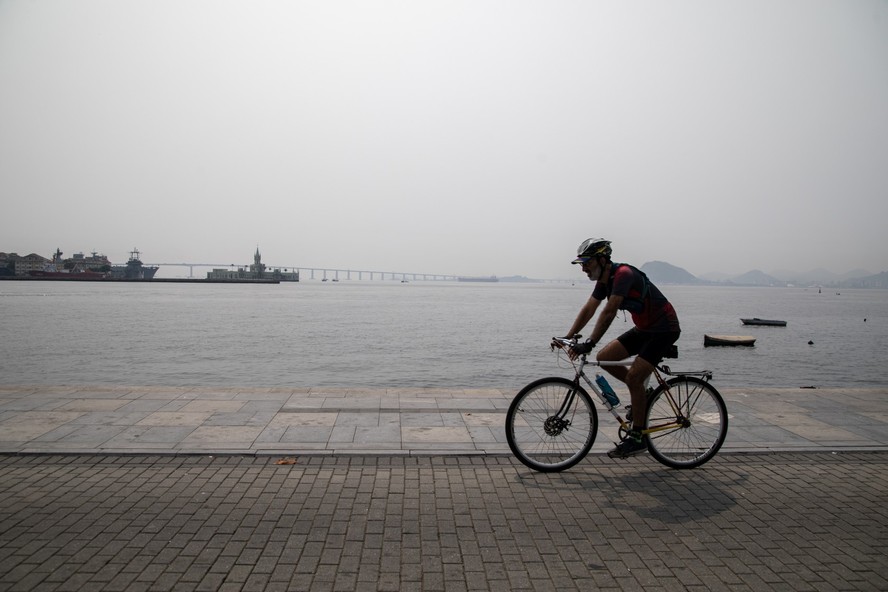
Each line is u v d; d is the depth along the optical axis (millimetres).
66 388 7434
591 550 3393
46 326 36406
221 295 106688
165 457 4914
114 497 4055
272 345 27266
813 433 5855
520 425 4840
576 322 4992
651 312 4711
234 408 6543
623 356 4867
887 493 4359
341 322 43156
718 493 4336
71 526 3578
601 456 5180
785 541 3545
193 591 2863
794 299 150125
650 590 2957
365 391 7625
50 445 5094
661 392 4910
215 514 3795
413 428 5863
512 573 3107
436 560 3234
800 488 4453
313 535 3512
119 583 2920
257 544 3381
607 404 4945
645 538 3562
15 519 3670
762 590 2973
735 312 72750
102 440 5266
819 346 31781
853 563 3271
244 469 4664
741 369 22531
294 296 108812
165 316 47594
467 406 6801
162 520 3688
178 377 18250
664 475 4730
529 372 19828
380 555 3277
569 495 4262
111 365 20453
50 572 3016
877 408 6891
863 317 63094
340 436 5547
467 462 4945
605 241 4852
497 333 34719
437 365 21266
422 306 73750
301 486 4320
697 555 3348
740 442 5543
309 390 7609
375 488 4312
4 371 19000
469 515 3861
